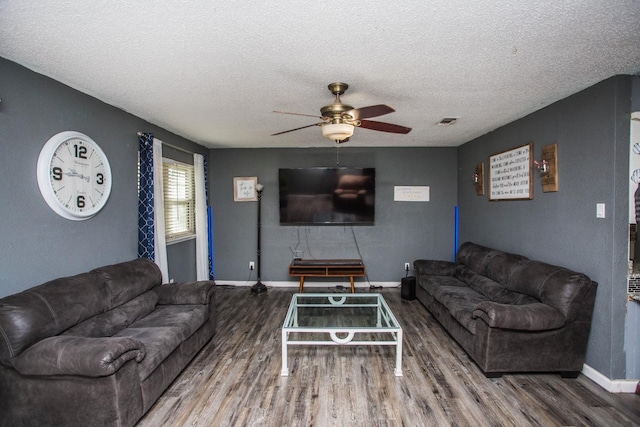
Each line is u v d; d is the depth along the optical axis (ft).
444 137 14.37
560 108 9.06
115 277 8.35
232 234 17.10
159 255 11.35
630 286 7.37
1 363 5.69
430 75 7.32
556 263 9.27
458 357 9.16
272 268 17.06
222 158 16.99
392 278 16.93
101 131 9.04
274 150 16.90
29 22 5.11
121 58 6.44
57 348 5.56
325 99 8.99
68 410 5.66
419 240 16.87
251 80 7.60
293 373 8.30
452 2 4.60
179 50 6.11
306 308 12.99
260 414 6.71
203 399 7.22
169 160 13.07
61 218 7.73
